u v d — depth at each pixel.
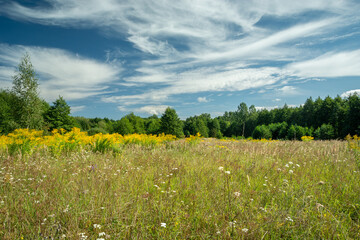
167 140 14.70
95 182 3.55
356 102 40.06
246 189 3.53
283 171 4.61
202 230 2.35
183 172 4.69
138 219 2.46
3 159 6.29
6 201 2.82
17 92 25.30
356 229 2.36
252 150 7.93
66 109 36.78
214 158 6.66
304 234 2.21
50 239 2.04
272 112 85.06
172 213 2.58
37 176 4.16
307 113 63.41
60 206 2.61
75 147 8.47
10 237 2.09
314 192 3.37
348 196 3.31
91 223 2.46
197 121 79.38
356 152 6.08
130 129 55.38
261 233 2.21
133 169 4.91
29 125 25.38
